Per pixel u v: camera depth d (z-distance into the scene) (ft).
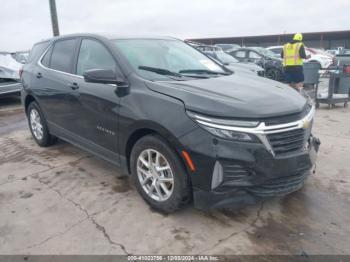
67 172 13.78
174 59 12.83
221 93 9.76
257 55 47.67
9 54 33.58
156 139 9.85
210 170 8.75
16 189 12.30
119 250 8.79
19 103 31.01
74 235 9.44
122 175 13.39
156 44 13.33
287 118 9.30
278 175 9.04
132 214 10.44
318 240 9.13
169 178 9.93
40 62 16.31
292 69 28.81
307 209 10.69
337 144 16.92
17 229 9.75
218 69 13.53
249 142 8.68
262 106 9.21
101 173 13.62
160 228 9.71
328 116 23.62
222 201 8.98
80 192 11.97
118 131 11.09
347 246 8.87
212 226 9.80
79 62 13.52
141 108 10.08
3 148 17.21
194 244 9.00
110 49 12.04
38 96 15.79
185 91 9.66
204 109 8.85
